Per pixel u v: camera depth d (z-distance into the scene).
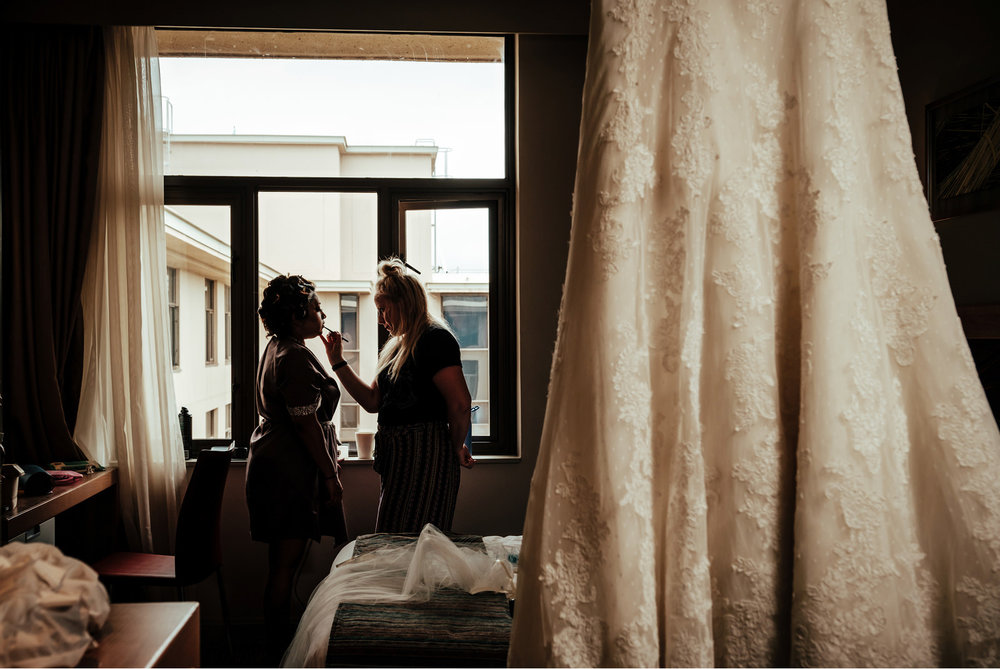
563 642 0.57
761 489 0.61
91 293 3.08
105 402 3.08
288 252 4.27
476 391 3.42
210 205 3.31
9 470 2.23
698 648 0.57
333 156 3.38
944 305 0.64
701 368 0.63
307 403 2.39
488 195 3.39
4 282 2.91
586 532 0.58
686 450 0.59
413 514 2.34
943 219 1.98
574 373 0.60
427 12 3.14
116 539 3.01
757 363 0.62
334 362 2.70
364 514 3.17
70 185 3.02
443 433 2.39
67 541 2.98
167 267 3.33
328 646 1.38
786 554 0.62
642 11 0.63
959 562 0.61
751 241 0.63
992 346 1.77
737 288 0.62
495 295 3.41
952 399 0.63
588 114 0.64
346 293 4.16
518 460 3.24
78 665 0.49
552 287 3.27
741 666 0.61
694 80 0.63
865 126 0.65
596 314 0.60
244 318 3.31
